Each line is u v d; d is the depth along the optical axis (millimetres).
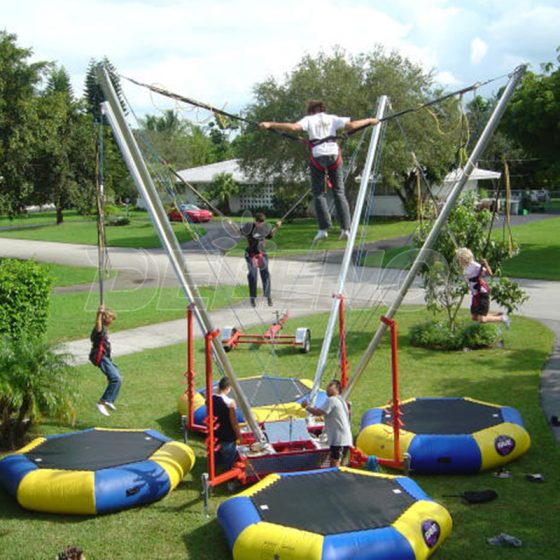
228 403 9172
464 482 9055
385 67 38219
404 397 12711
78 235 50125
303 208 54625
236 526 7051
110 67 7781
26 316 15773
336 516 7020
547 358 15320
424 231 16188
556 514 8055
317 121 8297
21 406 10328
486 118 9898
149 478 8547
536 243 36094
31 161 32469
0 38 28922
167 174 9648
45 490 8250
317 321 20109
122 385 13984
